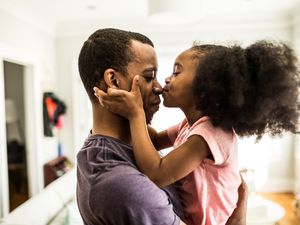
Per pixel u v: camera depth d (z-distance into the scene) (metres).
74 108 4.07
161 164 0.69
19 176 3.79
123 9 3.46
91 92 0.75
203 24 3.90
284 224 3.03
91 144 0.70
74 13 3.55
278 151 4.00
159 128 3.86
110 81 0.70
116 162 0.65
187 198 0.76
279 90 0.67
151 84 0.75
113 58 0.71
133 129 0.70
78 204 0.73
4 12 2.83
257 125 0.71
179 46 3.95
